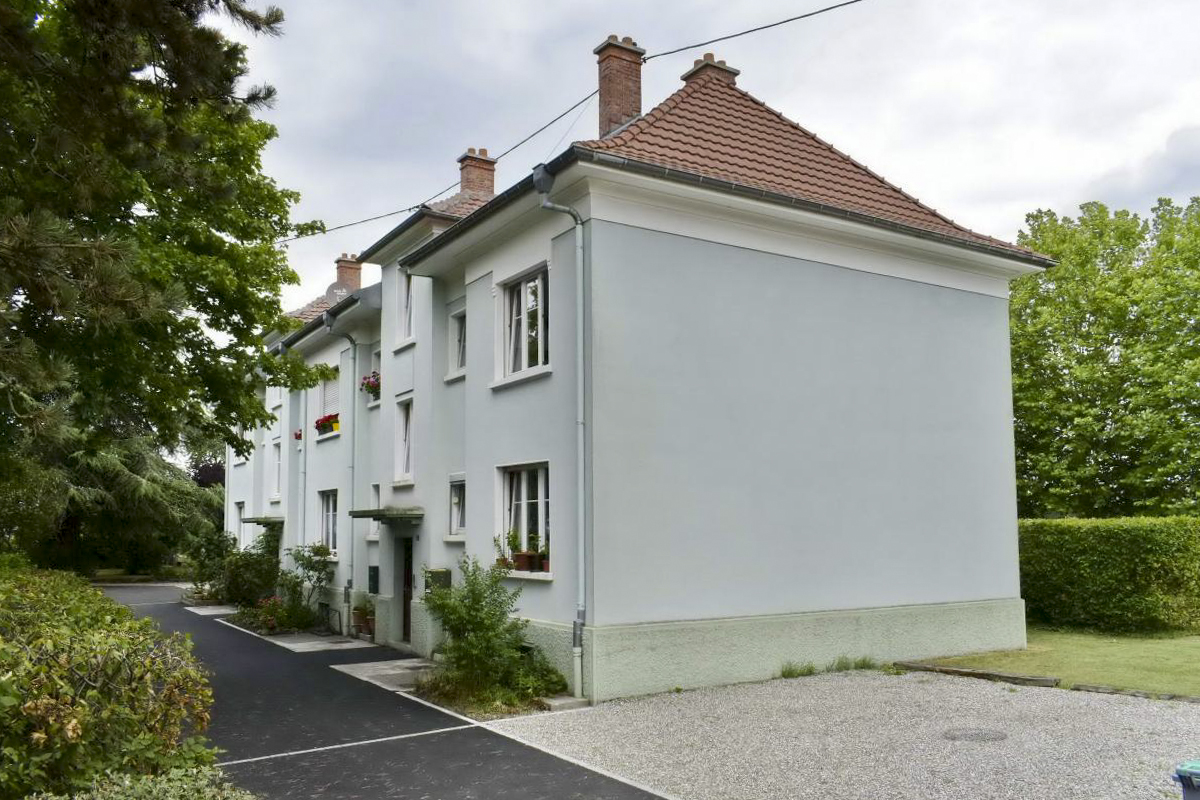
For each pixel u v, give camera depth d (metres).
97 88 7.28
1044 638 15.00
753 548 11.69
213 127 12.51
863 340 13.09
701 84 13.95
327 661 14.34
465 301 14.19
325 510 20.77
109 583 33.62
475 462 13.20
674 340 11.38
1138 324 21.47
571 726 9.12
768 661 11.55
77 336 10.32
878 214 13.24
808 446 12.35
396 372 16.39
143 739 5.29
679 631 10.91
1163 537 14.71
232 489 29.38
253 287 13.18
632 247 11.19
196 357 13.19
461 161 18.19
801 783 6.92
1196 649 13.17
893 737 8.24
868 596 12.63
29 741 4.87
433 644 14.27
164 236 12.12
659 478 11.06
